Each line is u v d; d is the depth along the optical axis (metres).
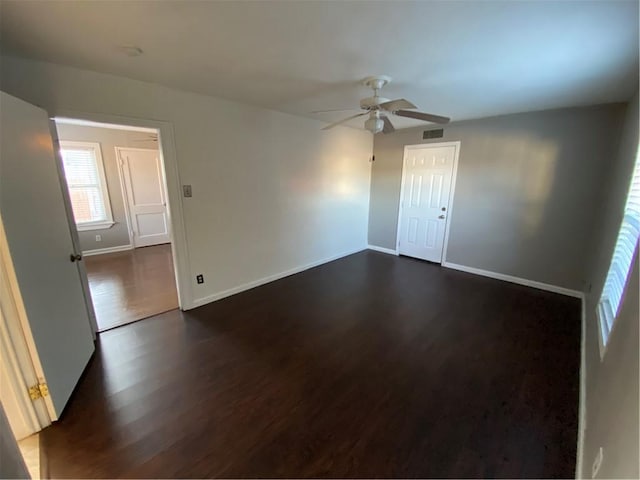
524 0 1.31
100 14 1.47
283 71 2.24
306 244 4.45
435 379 2.12
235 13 1.46
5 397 1.56
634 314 1.14
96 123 2.39
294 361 2.31
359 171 5.13
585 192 3.41
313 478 1.43
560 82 2.44
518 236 3.96
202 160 3.02
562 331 2.79
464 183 4.35
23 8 1.41
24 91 2.03
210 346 2.50
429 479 1.43
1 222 1.47
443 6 1.38
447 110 3.53
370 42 1.76
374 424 1.74
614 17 1.44
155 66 2.17
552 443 1.63
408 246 5.19
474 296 3.58
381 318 3.02
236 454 1.55
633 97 2.62
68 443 1.60
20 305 1.56
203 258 3.21
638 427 0.82
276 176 3.78
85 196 5.11
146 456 1.53
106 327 2.79
